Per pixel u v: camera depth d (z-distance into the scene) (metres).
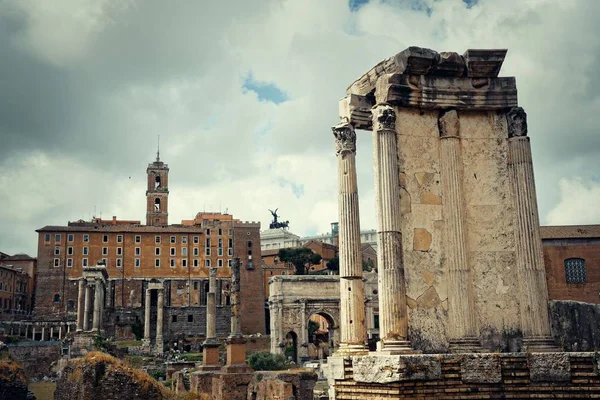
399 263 21.92
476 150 24.14
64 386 60.31
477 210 23.73
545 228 82.44
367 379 20.31
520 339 22.88
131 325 198.38
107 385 55.97
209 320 87.44
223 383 75.12
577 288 78.19
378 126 22.86
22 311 198.88
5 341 154.75
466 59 23.95
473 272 23.28
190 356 159.12
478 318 22.97
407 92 23.47
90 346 141.62
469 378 20.06
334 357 22.05
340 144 24.42
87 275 172.00
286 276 144.12
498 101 24.17
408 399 19.52
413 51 23.50
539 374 20.12
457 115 24.03
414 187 23.34
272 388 69.94
